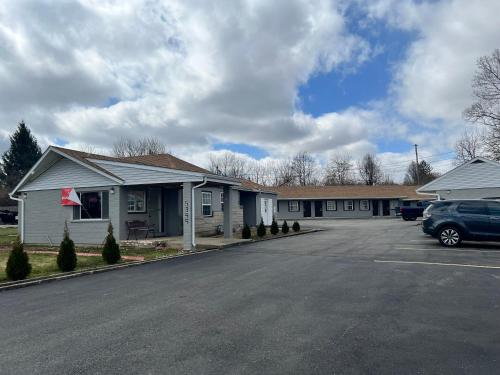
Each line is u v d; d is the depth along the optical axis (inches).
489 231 536.1
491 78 1423.5
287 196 1813.5
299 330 201.9
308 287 302.7
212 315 231.9
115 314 239.9
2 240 793.6
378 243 624.7
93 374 154.3
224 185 725.3
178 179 610.2
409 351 172.4
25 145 2465.6
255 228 1063.0
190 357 168.9
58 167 720.3
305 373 151.9
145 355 172.1
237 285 316.2
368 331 199.2
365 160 2886.3
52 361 168.1
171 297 281.0
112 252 462.6
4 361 169.3
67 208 708.0
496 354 168.6
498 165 840.3
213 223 873.5
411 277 337.4
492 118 1432.1
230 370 155.3
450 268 380.5
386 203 1894.7
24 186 753.0
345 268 386.6
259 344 182.7
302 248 577.6
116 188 663.1
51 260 487.5
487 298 263.4
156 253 546.9
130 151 2116.1
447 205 567.5
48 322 227.9
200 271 392.5
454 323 210.7
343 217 1861.5
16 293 320.8
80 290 321.7
